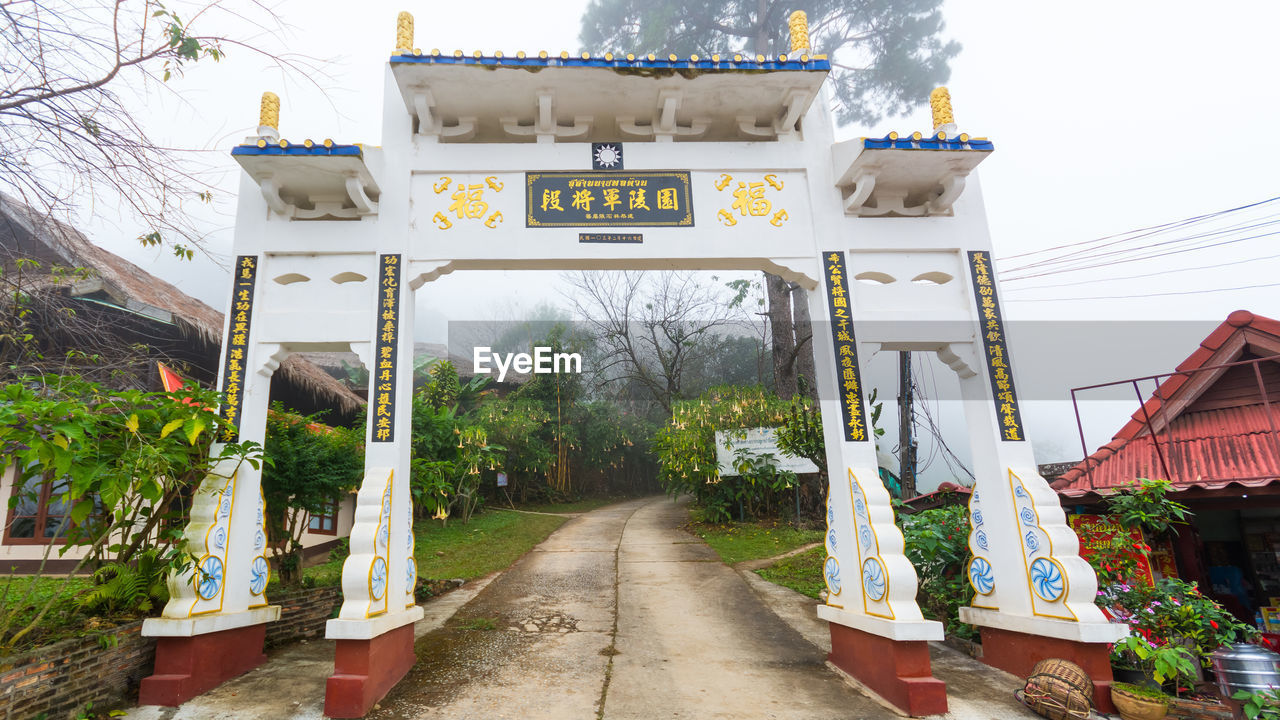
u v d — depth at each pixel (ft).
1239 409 20.20
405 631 16.10
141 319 28.58
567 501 68.74
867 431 16.66
